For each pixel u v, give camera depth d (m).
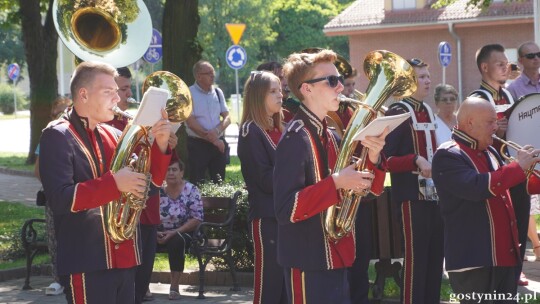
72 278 5.10
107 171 5.21
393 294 8.36
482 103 5.92
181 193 8.96
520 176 5.68
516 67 9.40
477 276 5.94
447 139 8.22
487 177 5.69
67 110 5.29
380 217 7.98
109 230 5.07
